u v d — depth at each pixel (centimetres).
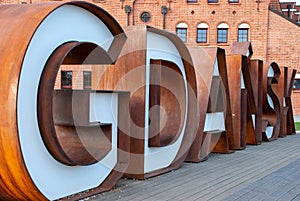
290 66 2536
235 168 744
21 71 410
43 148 446
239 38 2553
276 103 1274
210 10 2555
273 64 1273
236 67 1025
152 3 2564
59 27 464
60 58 443
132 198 511
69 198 489
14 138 404
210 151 907
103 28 548
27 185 425
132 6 2573
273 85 1328
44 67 441
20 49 412
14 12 453
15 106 402
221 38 2559
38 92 434
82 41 506
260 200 518
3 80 407
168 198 515
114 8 2581
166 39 694
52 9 443
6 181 427
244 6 2544
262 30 2541
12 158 409
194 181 622
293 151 992
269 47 2547
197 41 2564
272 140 1245
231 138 975
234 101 1016
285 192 562
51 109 436
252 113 1129
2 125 405
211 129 897
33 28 421
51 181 462
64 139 538
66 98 513
